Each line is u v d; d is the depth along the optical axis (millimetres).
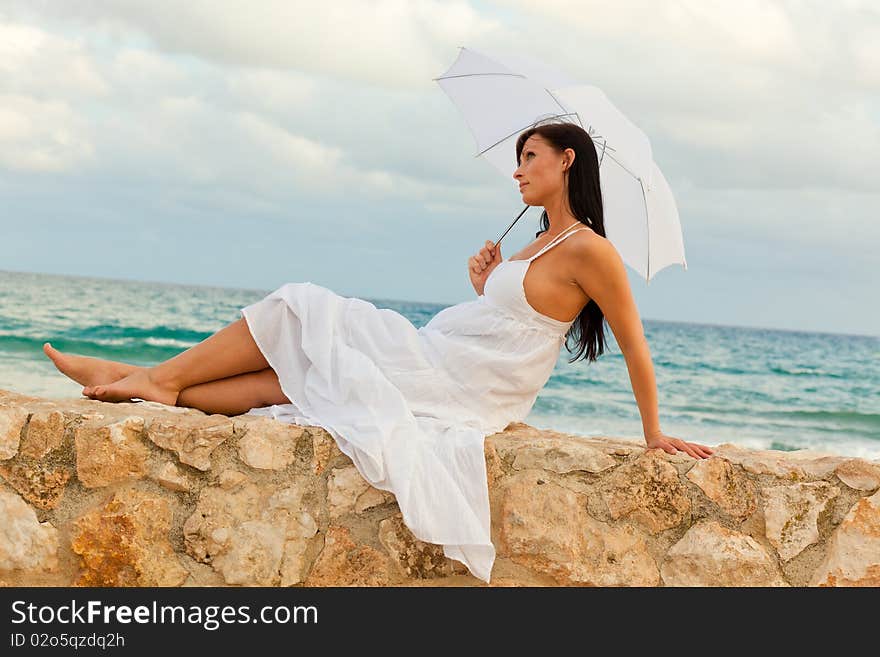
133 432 3305
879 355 29719
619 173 4184
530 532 3420
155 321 26391
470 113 4582
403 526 3396
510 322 3754
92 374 3844
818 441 18484
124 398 3713
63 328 23766
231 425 3367
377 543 3389
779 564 3471
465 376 3699
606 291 3635
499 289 3775
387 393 3486
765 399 22391
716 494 3490
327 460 3398
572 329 3957
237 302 31453
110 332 23953
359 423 3387
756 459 3588
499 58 4148
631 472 3486
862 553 3463
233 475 3344
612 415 18938
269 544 3334
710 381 24312
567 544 3422
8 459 3270
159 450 3318
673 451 3529
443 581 3414
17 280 29594
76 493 3287
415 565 3400
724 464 3514
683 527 3488
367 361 3592
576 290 3732
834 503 3498
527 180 3875
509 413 3832
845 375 26109
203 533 3307
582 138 3855
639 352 3619
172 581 3291
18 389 18281
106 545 3266
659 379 24016
